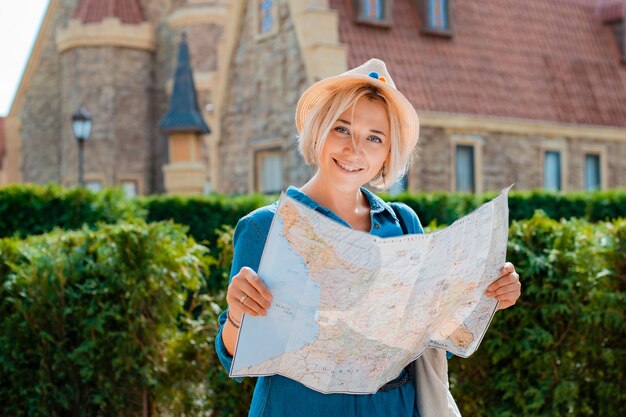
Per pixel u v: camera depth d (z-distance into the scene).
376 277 2.34
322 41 16.23
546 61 19.77
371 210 2.76
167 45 28.50
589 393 5.01
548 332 4.75
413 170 16.66
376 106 2.61
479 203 12.50
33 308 4.92
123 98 27.86
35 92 31.03
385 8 17.42
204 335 5.11
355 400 2.56
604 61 20.89
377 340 2.47
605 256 4.99
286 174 17.41
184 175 19.33
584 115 19.52
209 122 20.19
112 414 4.99
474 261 2.55
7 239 5.29
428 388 2.73
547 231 4.94
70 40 27.83
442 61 17.91
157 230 5.07
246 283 2.32
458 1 19.12
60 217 10.51
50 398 4.98
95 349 4.94
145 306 4.98
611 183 19.92
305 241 2.29
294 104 17.09
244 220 2.59
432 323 2.58
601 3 21.95
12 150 31.66
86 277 4.98
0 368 4.95
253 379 4.96
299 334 2.40
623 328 4.88
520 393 4.80
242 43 19.16
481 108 17.80
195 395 5.07
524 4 20.47
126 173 27.77
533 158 18.59
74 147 27.84
